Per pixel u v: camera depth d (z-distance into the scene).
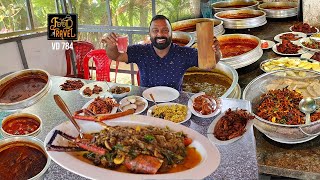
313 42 4.15
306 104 2.33
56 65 5.21
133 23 5.00
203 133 1.90
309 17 5.14
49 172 1.63
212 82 3.72
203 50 2.14
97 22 5.11
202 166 1.46
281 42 4.44
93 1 4.97
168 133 1.68
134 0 4.85
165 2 4.99
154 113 2.15
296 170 2.12
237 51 4.20
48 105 2.34
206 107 2.09
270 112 2.46
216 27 4.78
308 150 2.29
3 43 4.37
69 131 1.76
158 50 3.00
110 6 4.95
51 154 1.57
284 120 2.37
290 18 5.73
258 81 2.79
